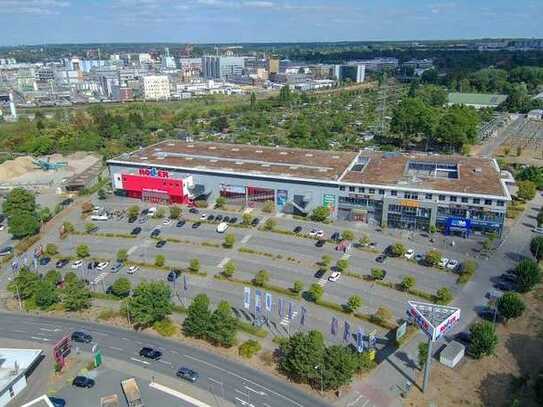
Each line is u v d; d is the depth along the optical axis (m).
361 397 83.69
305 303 111.94
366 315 106.75
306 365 84.62
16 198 158.50
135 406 81.81
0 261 136.50
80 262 132.00
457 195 141.12
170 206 169.75
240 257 134.00
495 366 91.12
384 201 148.38
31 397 85.19
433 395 83.94
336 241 141.75
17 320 108.50
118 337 101.69
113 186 185.00
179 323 106.12
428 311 86.00
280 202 162.62
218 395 85.12
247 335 101.06
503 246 138.75
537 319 104.81
